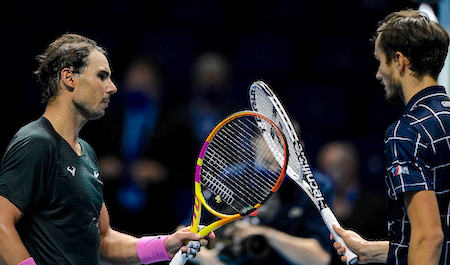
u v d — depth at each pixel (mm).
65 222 10250
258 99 13000
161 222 22406
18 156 9852
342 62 35875
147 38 34000
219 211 12328
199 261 14422
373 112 34625
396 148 9492
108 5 34688
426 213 9094
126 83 25641
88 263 10578
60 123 10602
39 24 32844
